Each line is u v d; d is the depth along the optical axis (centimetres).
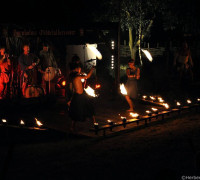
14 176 577
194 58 2003
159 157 665
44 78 1383
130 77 1173
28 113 1161
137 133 906
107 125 910
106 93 1556
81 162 650
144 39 3105
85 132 914
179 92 1598
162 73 1947
